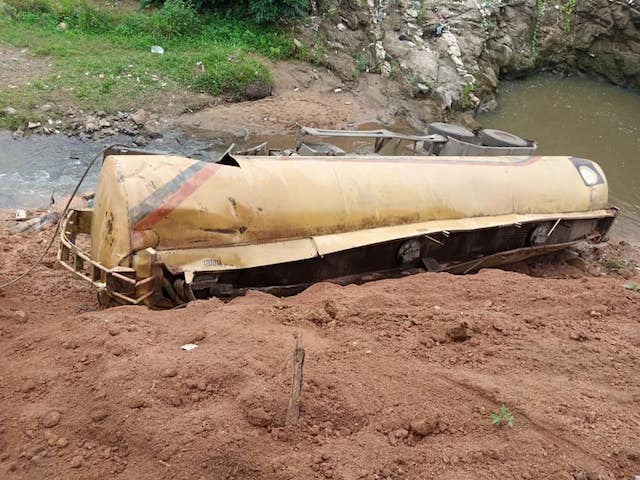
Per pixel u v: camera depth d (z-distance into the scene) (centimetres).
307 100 1655
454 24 1961
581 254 1046
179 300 583
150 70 1562
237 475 352
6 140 1272
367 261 715
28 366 440
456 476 359
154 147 1340
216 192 602
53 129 1328
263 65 1670
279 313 529
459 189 780
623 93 2159
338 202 676
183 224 581
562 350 495
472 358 479
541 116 1886
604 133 1788
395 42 1864
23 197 1084
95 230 614
